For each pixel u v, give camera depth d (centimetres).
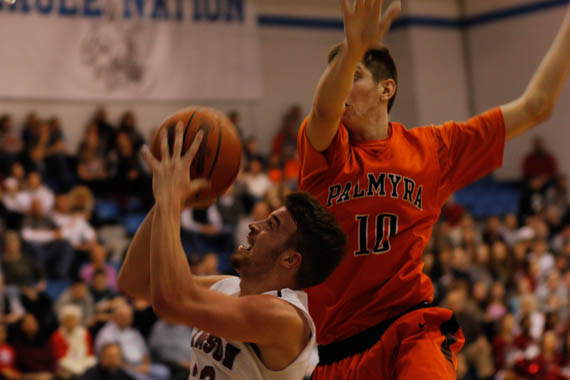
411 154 384
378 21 299
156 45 1914
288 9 2173
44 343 1041
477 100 2267
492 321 1348
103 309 1167
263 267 322
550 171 2125
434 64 2212
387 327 371
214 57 1989
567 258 1673
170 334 1093
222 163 330
